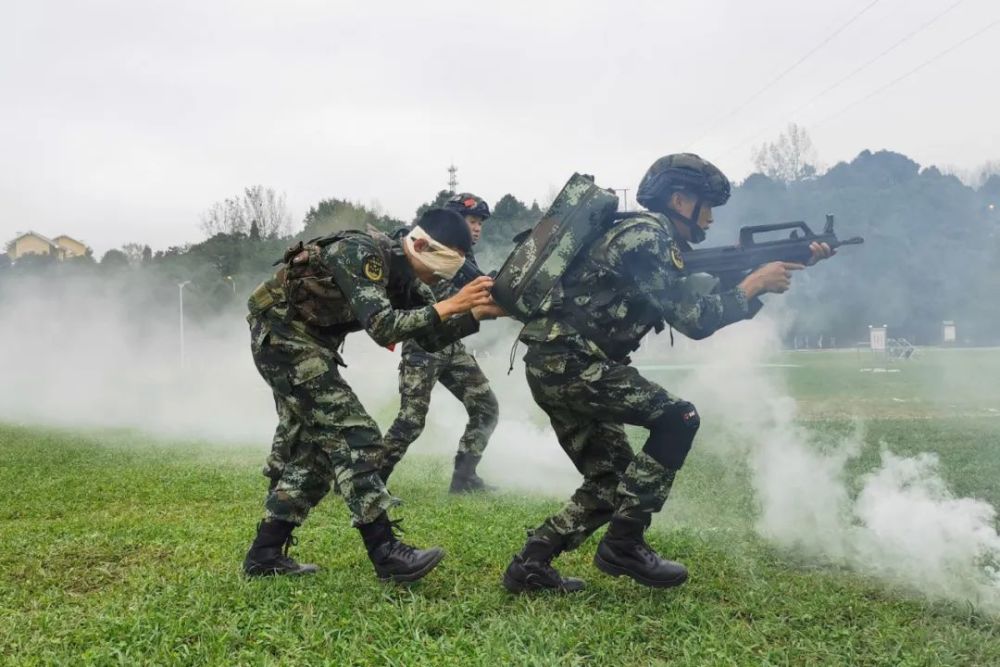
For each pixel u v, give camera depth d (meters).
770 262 3.55
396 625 2.98
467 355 5.98
